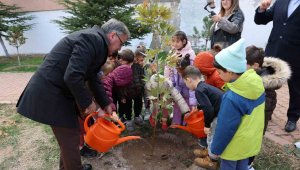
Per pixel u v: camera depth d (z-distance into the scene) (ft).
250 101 7.28
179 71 10.94
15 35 33.53
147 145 11.94
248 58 9.22
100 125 8.86
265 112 9.74
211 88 9.24
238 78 7.21
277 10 11.93
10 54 42.63
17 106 8.73
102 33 8.02
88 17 31.91
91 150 11.26
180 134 12.67
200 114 10.37
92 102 8.04
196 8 30.55
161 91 10.71
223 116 7.37
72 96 8.42
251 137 7.55
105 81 11.37
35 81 8.19
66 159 8.83
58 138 8.62
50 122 8.14
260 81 7.26
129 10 32.42
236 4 12.51
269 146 11.68
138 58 12.17
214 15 12.31
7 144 12.55
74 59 7.51
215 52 11.30
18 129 13.92
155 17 9.87
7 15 38.65
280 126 13.37
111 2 31.09
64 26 33.19
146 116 13.84
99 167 10.68
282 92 18.37
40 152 11.90
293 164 10.58
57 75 8.05
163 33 10.09
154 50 10.02
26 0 40.37
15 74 28.48
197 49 28.17
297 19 11.35
